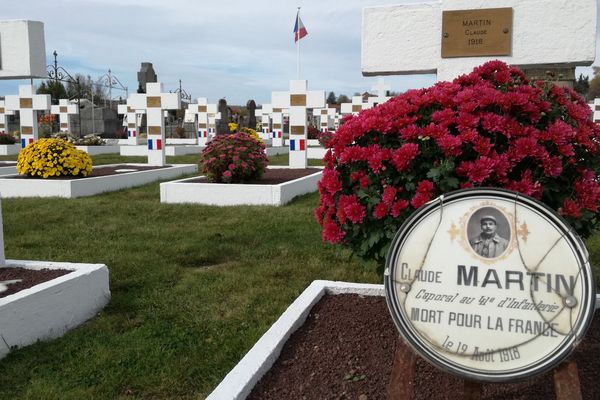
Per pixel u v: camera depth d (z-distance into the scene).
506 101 2.59
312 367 2.83
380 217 2.67
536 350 1.94
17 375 3.19
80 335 3.75
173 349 3.52
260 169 9.81
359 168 2.84
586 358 2.81
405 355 2.14
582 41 3.89
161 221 7.50
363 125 2.81
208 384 3.10
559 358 1.90
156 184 11.81
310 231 6.75
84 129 33.62
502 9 3.98
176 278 4.97
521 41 3.99
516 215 2.07
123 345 3.58
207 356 3.42
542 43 3.96
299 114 13.12
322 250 5.82
